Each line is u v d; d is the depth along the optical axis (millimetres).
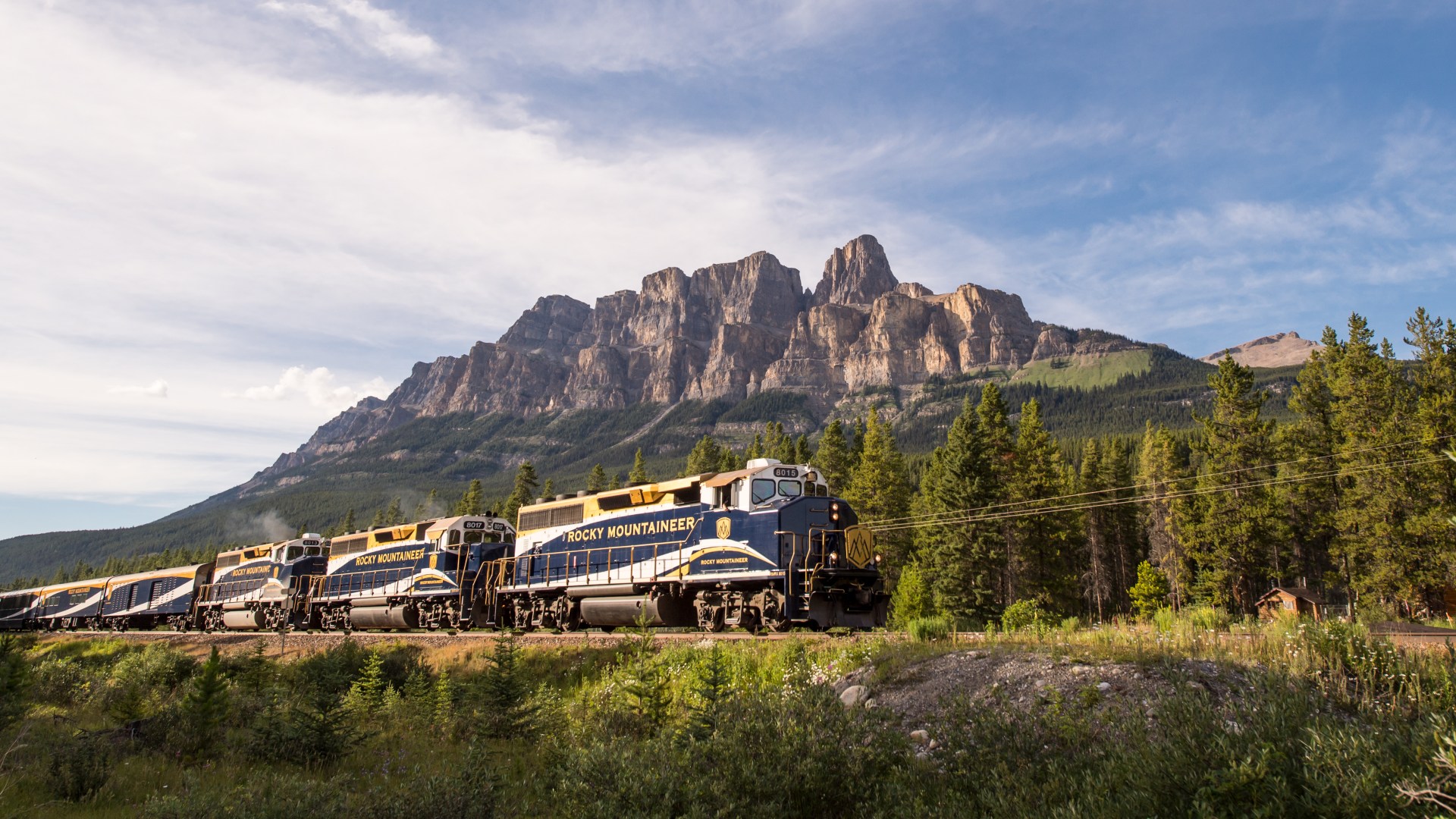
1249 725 9141
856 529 25812
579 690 22578
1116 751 9211
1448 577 47562
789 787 9883
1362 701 10078
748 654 20375
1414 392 54469
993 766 10070
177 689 26375
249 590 53375
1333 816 7129
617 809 9656
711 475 28469
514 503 100812
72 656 46500
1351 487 56500
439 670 27875
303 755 15516
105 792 12844
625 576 30750
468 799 11141
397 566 43188
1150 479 83938
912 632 19188
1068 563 71125
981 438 65812
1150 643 13766
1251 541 58594
